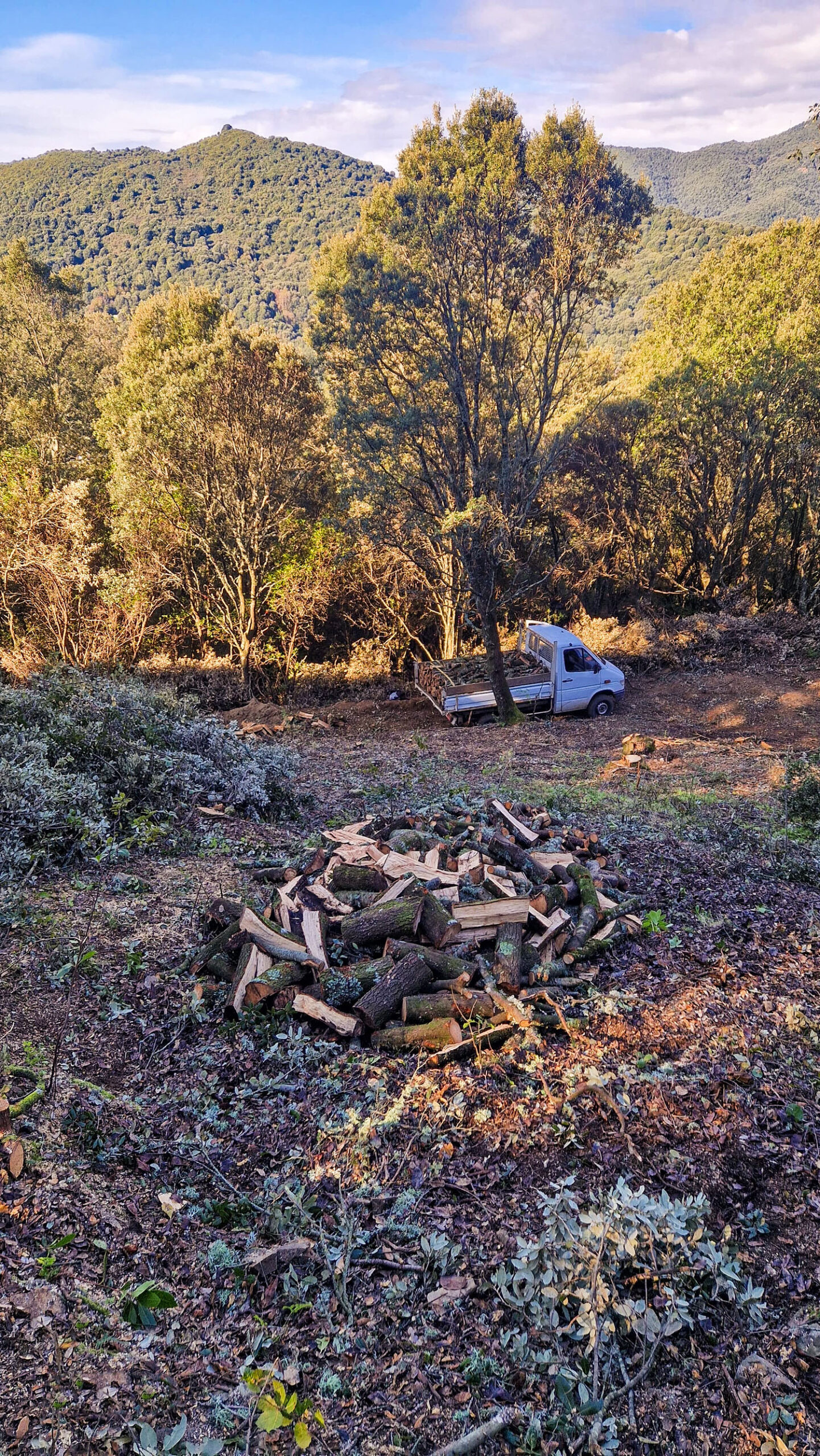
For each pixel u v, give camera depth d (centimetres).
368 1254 401
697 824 1061
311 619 2816
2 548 2261
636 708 1984
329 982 583
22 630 2506
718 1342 364
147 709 1091
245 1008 575
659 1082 513
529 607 2936
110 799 891
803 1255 406
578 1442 319
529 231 1558
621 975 662
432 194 1505
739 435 2605
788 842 988
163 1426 313
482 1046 549
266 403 2528
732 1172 452
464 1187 441
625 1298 372
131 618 2508
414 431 1662
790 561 2967
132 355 2978
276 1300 374
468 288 1611
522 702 1917
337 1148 464
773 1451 322
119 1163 441
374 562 2594
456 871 745
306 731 1862
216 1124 478
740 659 2305
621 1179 412
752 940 732
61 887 721
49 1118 455
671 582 3052
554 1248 383
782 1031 580
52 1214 395
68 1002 565
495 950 634
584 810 1129
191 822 923
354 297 1612
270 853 860
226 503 2586
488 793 1191
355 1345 355
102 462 3014
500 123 1460
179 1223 407
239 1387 332
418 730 1866
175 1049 542
